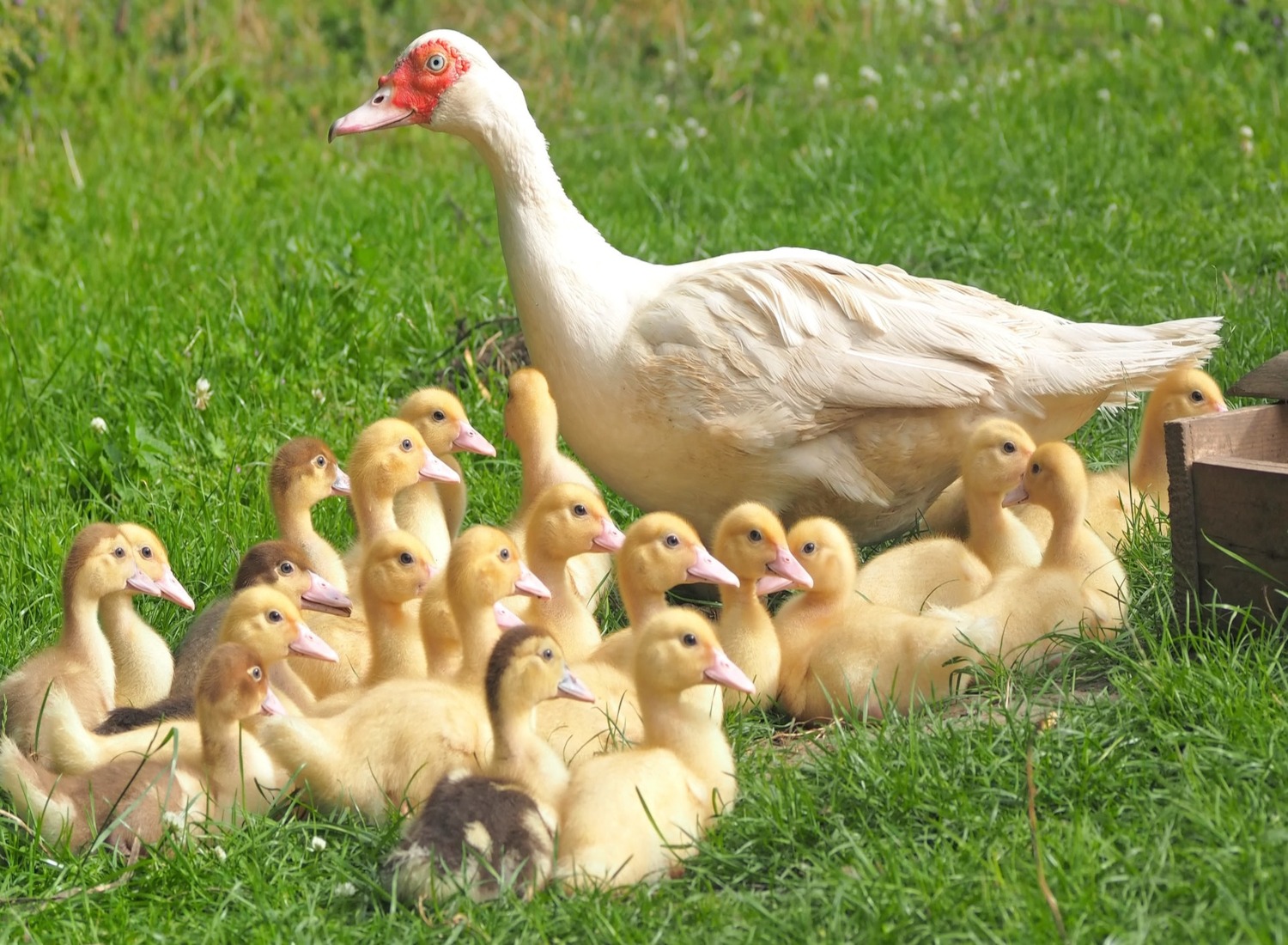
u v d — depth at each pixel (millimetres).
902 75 22234
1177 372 9484
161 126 22016
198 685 7055
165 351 13484
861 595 8656
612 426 9023
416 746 7035
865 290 9203
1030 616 8039
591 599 9469
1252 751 6500
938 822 6461
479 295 14430
